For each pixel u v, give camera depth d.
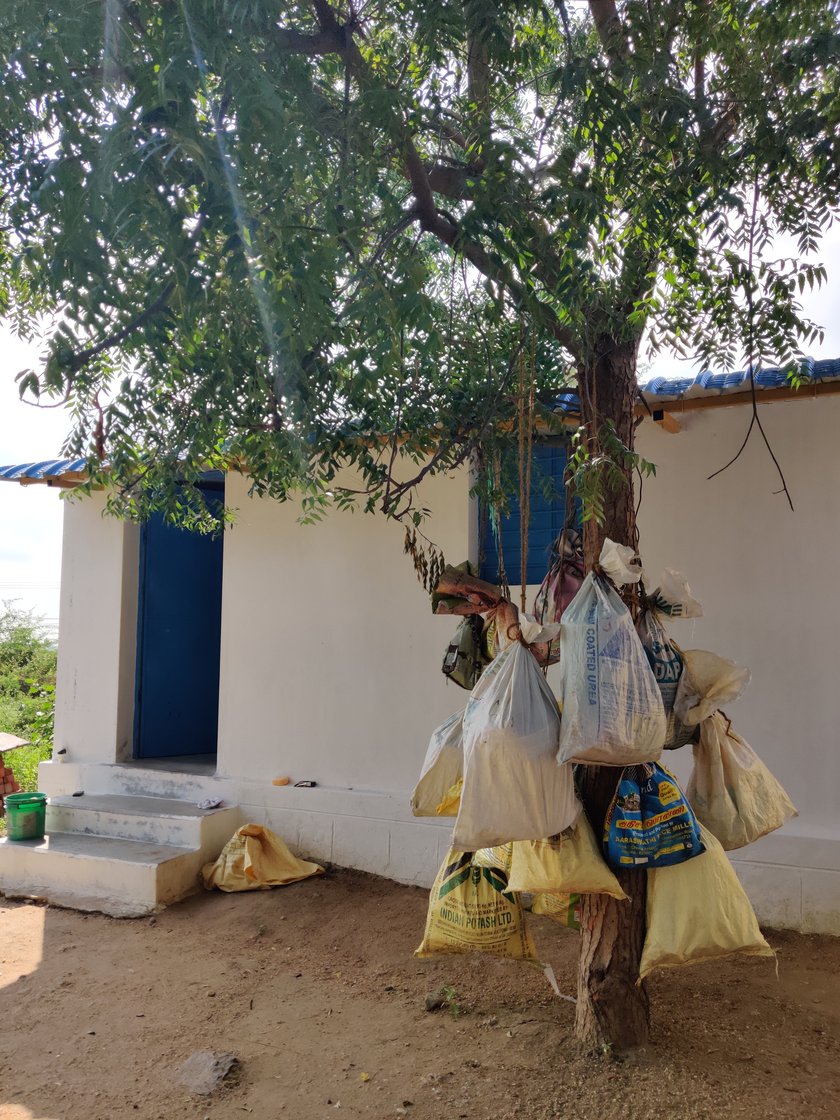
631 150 3.34
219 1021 4.07
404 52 3.71
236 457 4.92
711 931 3.10
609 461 3.14
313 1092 3.38
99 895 5.87
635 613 3.37
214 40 2.63
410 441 4.58
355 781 6.34
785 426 5.27
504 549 6.13
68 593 7.56
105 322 2.80
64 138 2.59
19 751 10.73
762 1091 3.15
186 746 7.93
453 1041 3.73
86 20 2.68
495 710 3.11
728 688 3.32
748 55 3.85
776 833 5.05
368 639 6.40
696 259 3.77
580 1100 3.13
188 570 8.02
